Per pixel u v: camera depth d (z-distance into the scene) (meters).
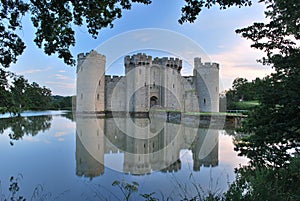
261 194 2.62
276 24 3.61
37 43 3.45
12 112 3.16
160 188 4.59
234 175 5.37
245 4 2.95
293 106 3.28
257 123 3.92
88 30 3.74
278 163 3.95
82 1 3.22
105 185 4.78
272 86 3.64
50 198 4.21
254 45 3.84
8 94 3.15
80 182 5.02
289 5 3.21
